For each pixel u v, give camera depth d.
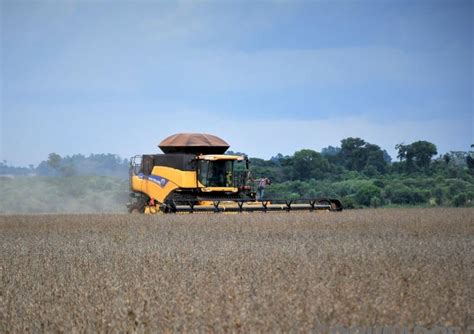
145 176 97.56
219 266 39.19
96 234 63.62
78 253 47.97
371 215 81.06
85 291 32.78
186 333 26.02
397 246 48.69
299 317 27.17
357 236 58.06
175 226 68.50
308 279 34.25
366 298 29.86
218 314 27.84
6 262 43.59
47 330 27.20
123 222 74.69
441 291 31.36
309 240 54.31
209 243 52.69
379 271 36.25
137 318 27.75
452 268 37.53
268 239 55.94
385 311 27.67
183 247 50.03
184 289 32.12
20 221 80.50
